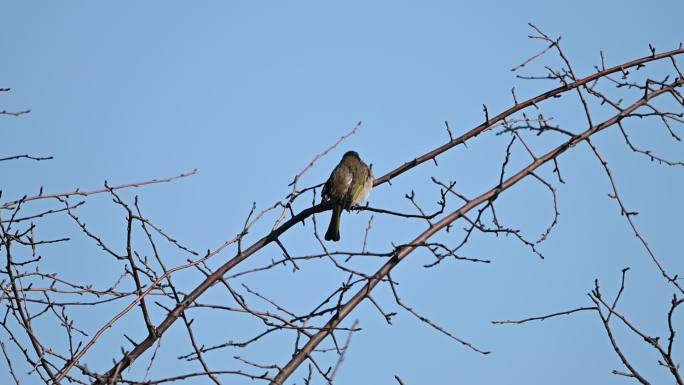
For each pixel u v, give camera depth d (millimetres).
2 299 11398
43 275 12023
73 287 12016
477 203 12297
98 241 11945
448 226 11992
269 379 10469
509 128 13047
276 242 12422
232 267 11984
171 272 11578
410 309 11211
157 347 11539
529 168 12766
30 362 11125
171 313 11320
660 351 11219
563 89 13773
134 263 11867
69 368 10750
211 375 10508
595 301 11586
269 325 10930
